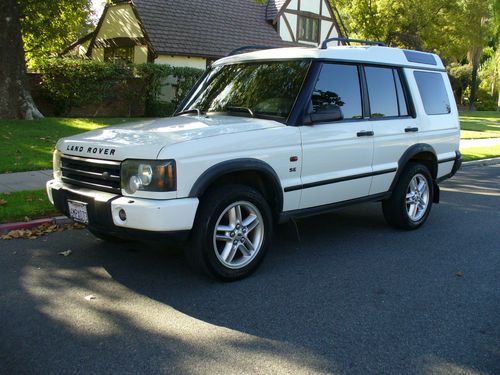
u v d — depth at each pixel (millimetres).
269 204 5059
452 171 7430
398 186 6422
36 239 5887
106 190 4414
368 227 6895
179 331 3770
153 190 4133
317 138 5199
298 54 5469
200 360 3371
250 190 4688
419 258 5625
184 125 4859
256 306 4238
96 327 3797
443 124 7031
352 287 4723
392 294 4586
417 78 6676
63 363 3287
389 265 5363
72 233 6148
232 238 4641
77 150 4672
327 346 3609
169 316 4008
